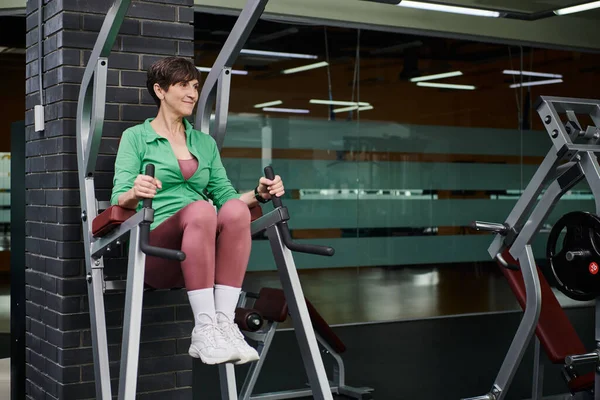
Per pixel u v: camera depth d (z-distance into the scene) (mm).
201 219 2191
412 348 5816
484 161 7609
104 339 2545
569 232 3059
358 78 7012
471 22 7480
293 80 6734
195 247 2182
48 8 3121
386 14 7086
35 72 3271
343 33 6934
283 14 6641
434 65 7363
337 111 6930
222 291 2258
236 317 3654
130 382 2166
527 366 5047
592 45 8109
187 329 3178
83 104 2713
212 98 2904
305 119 6789
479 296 7609
